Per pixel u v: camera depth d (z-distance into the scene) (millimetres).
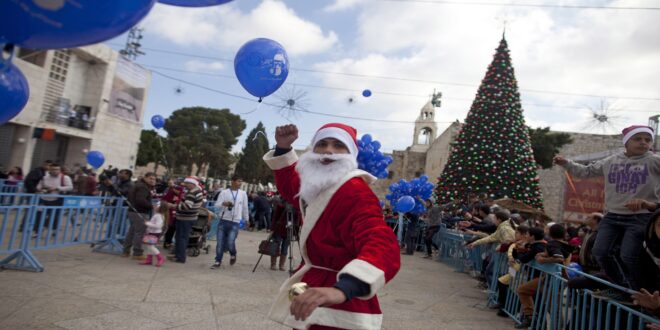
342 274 1529
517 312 5672
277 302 2021
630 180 3822
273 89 4262
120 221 8500
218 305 4988
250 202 18031
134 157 26359
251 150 49406
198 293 5477
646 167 3752
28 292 4723
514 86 18344
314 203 1979
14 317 3857
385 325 4934
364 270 1521
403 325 4996
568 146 28406
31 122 19125
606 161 4215
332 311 1792
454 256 11211
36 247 6340
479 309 6312
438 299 6754
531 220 13734
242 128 57938
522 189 17078
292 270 7402
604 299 3795
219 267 7641
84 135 21672
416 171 40938
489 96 18203
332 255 1892
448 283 8500
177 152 44844
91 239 7781
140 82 26250
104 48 22531
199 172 46281
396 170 41844
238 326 4285
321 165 2043
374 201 1887
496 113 17812
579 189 20250
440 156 32094
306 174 2049
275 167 2338
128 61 24672
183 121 50875
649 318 3137
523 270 5699
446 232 12219
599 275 4281
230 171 53906
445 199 17859
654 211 3373
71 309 4266
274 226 7797
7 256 6367
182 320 4293
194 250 8805
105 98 22875
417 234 13945
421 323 5160
